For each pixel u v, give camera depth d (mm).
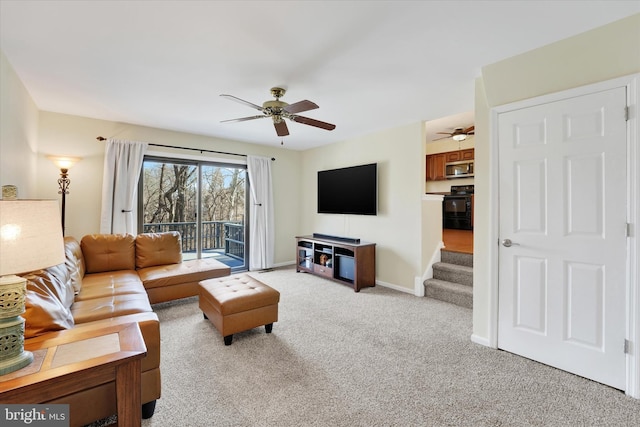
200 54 2119
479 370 2041
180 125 4035
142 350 1287
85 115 3578
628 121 1763
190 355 2236
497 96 2309
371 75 2465
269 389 1824
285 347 2373
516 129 2232
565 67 1959
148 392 1590
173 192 4527
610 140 1830
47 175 3400
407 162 3980
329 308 3297
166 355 2234
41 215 1196
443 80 2561
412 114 3547
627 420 1561
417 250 3855
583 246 1944
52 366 1136
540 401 1714
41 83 2643
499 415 1601
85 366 1144
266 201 5293
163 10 1628
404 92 2840
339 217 5043
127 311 2174
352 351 2311
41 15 1674
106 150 3727
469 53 2107
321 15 1676
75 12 1648
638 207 1741
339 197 4871
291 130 4285
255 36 1890
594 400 1721
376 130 4328
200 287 2854
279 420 1560
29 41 1956
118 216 3779
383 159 4301
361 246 4059
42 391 1060
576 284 1976
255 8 1611
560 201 2037
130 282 2902
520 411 1631
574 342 1983
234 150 5004
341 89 2762
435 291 3662
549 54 1992
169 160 4410
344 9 1622
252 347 2371
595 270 1901
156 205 4371
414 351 2314
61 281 1996
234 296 2482
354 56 2146
